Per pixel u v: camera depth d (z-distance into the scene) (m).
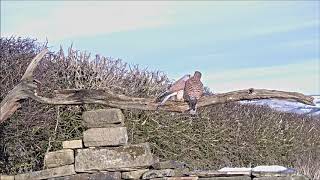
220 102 8.35
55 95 8.71
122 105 8.60
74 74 12.05
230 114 15.63
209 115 14.64
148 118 12.62
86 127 8.96
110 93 8.61
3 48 11.34
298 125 18.42
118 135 8.55
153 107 8.52
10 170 10.45
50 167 8.77
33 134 10.72
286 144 17.33
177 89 8.41
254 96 8.23
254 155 15.85
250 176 8.51
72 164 8.68
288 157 16.98
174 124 13.30
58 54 12.19
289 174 8.35
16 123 10.44
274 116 17.67
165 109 8.49
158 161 8.88
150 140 12.68
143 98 8.59
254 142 16.05
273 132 16.88
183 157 13.38
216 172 8.60
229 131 15.26
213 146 14.51
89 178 8.62
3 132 10.35
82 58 12.35
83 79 12.07
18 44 11.72
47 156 8.77
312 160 15.98
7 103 8.64
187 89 8.34
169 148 13.11
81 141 8.70
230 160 15.09
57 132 11.12
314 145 18.88
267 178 8.39
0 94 10.52
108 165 8.56
